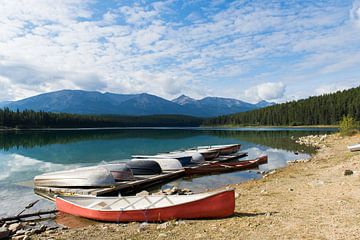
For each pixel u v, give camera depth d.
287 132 93.50
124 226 11.78
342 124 59.72
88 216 13.34
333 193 14.48
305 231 9.51
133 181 21.36
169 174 24.81
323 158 31.75
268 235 9.41
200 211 11.93
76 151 44.91
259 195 15.75
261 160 32.53
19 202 17.70
